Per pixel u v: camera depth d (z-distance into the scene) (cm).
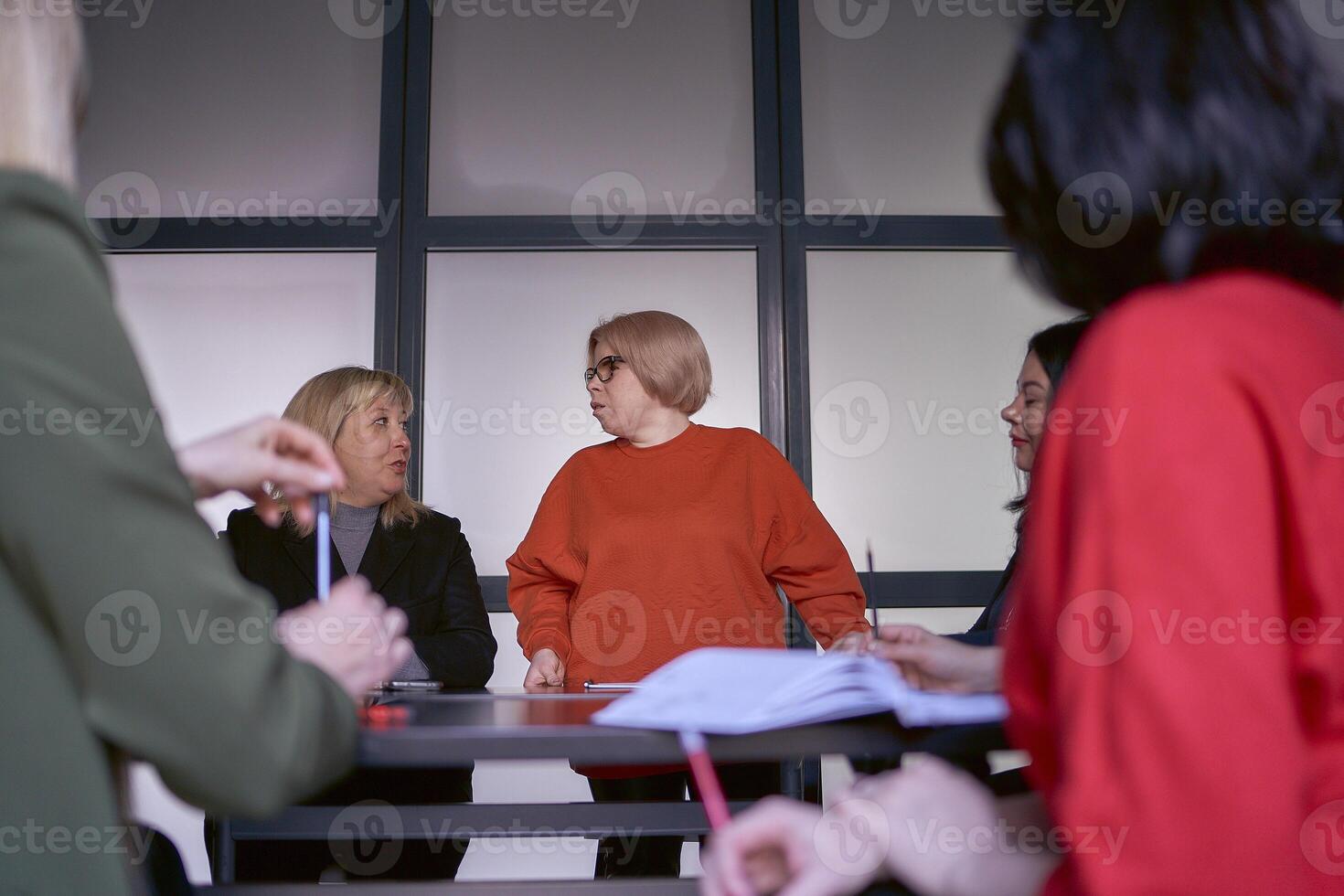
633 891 96
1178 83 48
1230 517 38
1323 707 40
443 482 306
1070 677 41
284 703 54
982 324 316
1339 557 39
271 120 318
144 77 319
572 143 320
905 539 306
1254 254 47
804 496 237
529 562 235
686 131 321
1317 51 49
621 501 231
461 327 312
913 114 323
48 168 55
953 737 66
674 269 316
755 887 52
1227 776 36
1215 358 41
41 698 50
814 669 68
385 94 317
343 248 313
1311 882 39
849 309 315
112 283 57
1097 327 45
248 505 290
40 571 49
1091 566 40
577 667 219
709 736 66
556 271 315
